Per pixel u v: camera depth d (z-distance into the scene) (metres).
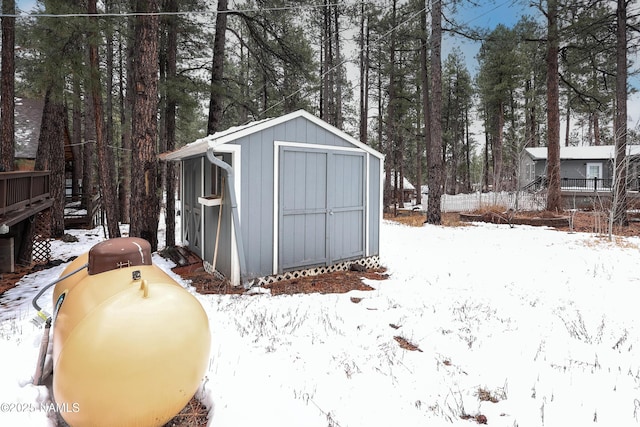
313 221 6.79
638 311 4.94
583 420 2.59
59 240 11.16
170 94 10.19
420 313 4.82
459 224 14.84
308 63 14.43
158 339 2.04
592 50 14.13
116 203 10.74
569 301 5.38
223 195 6.11
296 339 3.92
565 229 13.23
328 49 20.66
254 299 5.30
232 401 2.70
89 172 15.92
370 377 3.16
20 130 12.59
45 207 7.88
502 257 8.66
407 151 32.53
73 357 1.95
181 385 2.14
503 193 18.69
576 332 4.18
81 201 17.47
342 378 3.13
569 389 3.01
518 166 17.30
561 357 3.59
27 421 2.34
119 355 1.94
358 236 7.59
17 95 15.33
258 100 20.67
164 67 12.20
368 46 20.61
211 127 10.82
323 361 3.44
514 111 31.92
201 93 11.32
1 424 2.29
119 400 1.96
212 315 4.55
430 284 6.33
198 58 13.57
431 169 14.92
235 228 5.72
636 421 2.57
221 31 10.78
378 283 6.38
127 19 10.59
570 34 13.55
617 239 10.79
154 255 8.41
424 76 18.56
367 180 7.69
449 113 32.44
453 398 2.87
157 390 2.03
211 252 6.86
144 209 8.42
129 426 2.06
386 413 2.66
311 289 5.94
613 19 12.63
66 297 2.59
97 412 1.95
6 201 5.85
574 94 22.03
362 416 2.62
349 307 5.05
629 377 3.20
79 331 2.01
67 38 7.50
